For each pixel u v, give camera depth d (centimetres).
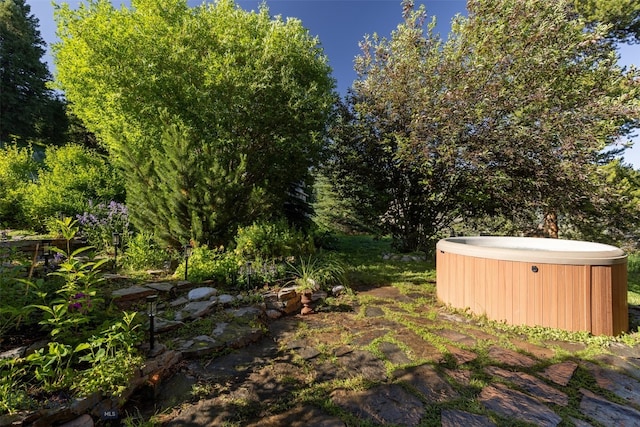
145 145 810
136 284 420
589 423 200
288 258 604
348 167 979
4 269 288
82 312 240
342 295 494
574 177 718
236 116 766
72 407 178
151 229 605
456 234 1054
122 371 203
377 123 901
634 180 890
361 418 200
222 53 821
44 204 712
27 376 201
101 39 807
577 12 855
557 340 334
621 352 308
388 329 356
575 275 350
